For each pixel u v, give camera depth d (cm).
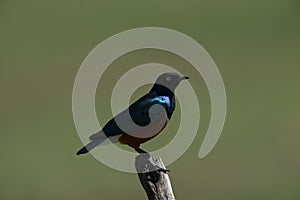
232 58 4659
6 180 3334
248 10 5372
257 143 3562
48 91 4184
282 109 3922
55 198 3144
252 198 3119
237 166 3350
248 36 5003
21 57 4628
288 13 5306
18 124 3844
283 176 3269
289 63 4566
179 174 3250
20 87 4250
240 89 4216
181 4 5428
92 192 3167
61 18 5112
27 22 5078
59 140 3647
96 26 5009
